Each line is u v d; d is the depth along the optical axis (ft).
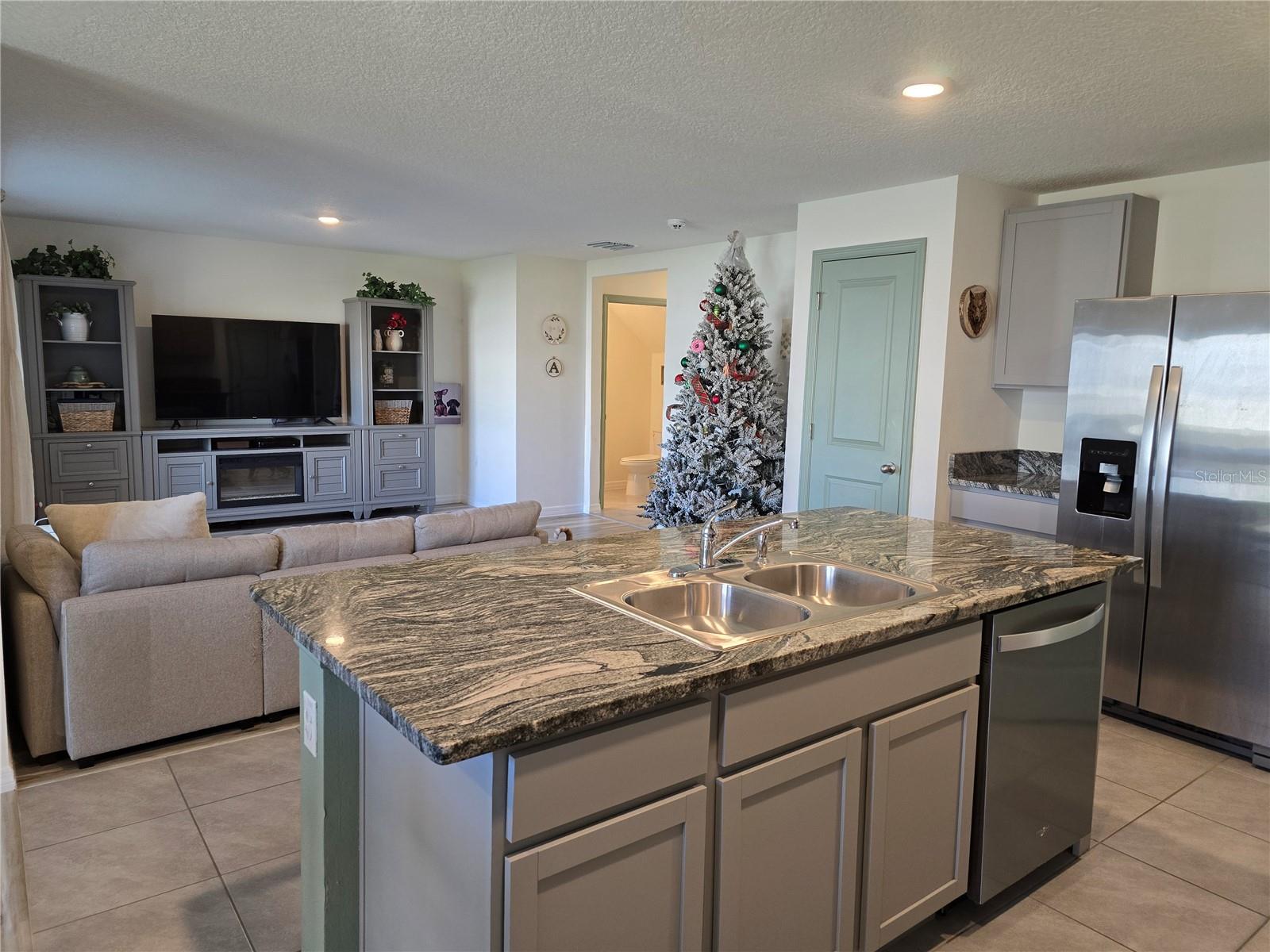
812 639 5.41
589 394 25.70
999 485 13.14
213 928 6.82
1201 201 12.56
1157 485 10.54
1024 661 7.04
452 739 3.86
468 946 4.54
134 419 20.26
